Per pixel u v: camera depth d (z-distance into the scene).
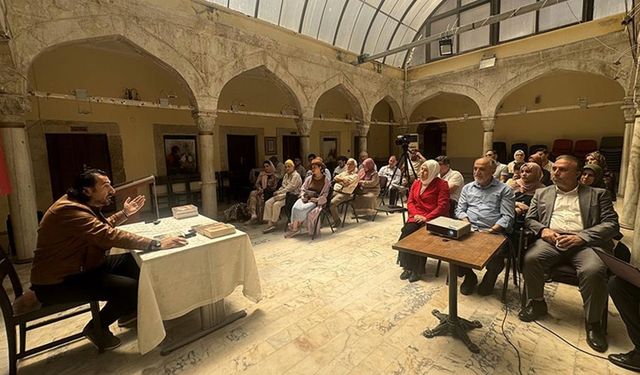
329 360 2.07
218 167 8.44
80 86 6.12
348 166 5.89
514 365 1.99
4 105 3.69
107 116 6.49
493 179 3.13
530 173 3.48
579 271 2.21
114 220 2.67
